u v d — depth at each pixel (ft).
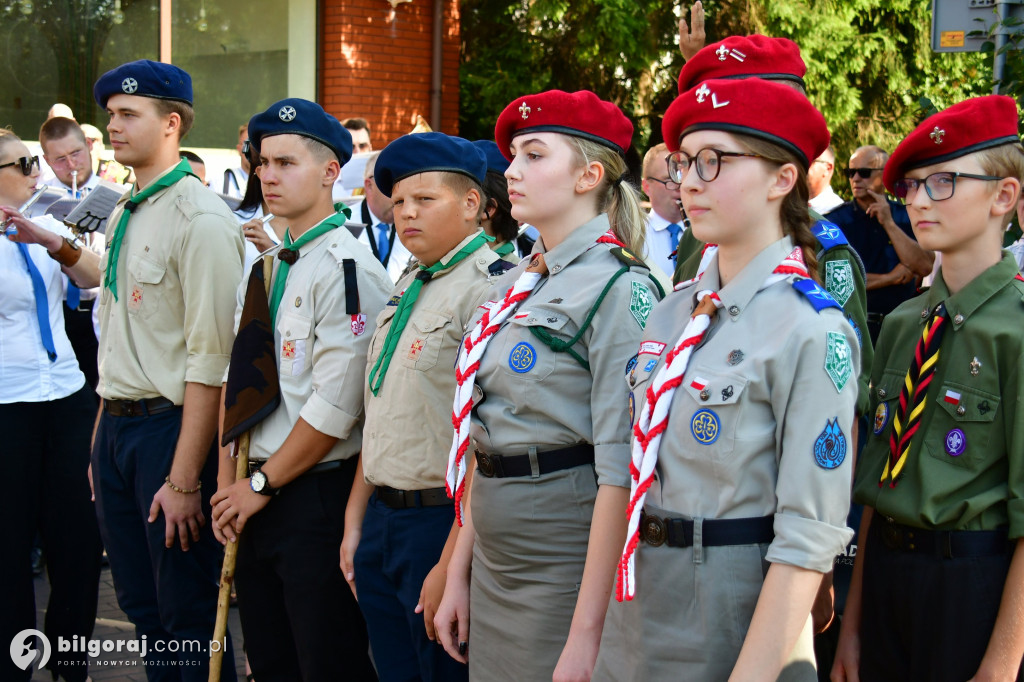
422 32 38.78
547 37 41.34
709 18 40.22
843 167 43.47
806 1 39.73
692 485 7.71
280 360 13.21
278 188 13.19
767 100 7.54
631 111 42.88
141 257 14.24
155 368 14.16
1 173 16.19
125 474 14.39
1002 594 8.91
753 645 7.18
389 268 21.86
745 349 7.61
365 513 12.62
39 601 20.34
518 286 10.15
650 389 8.02
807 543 7.16
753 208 7.64
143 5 34.37
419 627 11.81
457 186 12.00
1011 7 16.90
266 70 36.86
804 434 7.27
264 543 13.16
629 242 10.37
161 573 14.08
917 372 9.53
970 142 9.20
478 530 10.27
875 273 20.72
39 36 32.60
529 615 9.93
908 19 43.47
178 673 14.82
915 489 9.33
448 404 11.70
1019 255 16.35
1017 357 8.89
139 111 14.35
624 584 7.79
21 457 15.55
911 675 9.43
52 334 15.99
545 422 9.73
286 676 13.78
